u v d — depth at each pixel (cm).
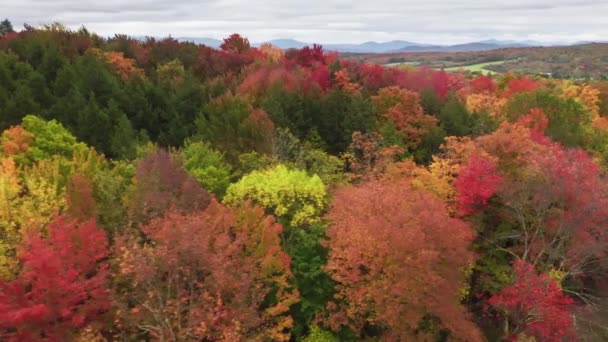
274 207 2502
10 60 4269
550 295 2342
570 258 2680
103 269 1694
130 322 1664
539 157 2709
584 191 2556
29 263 1502
